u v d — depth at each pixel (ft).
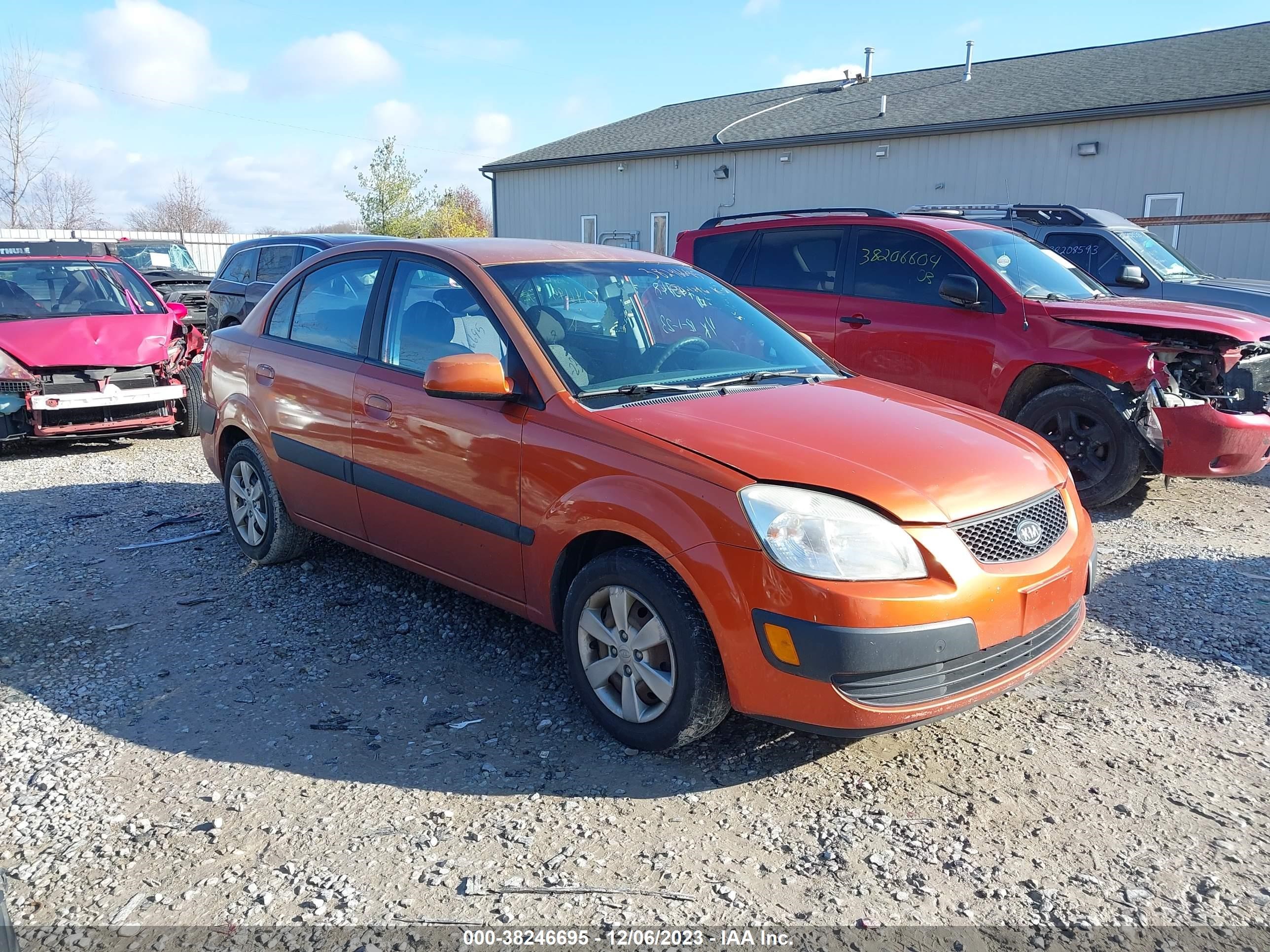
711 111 89.56
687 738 10.29
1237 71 56.54
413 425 12.91
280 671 12.87
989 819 9.59
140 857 9.00
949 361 21.71
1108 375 19.61
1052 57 74.43
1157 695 12.16
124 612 14.93
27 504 21.45
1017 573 9.93
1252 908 8.27
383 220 119.75
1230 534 18.99
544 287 12.98
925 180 66.23
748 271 25.73
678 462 10.11
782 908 8.32
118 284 31.22
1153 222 39.04
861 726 9.31
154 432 31.86
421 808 9.79
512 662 13.14
